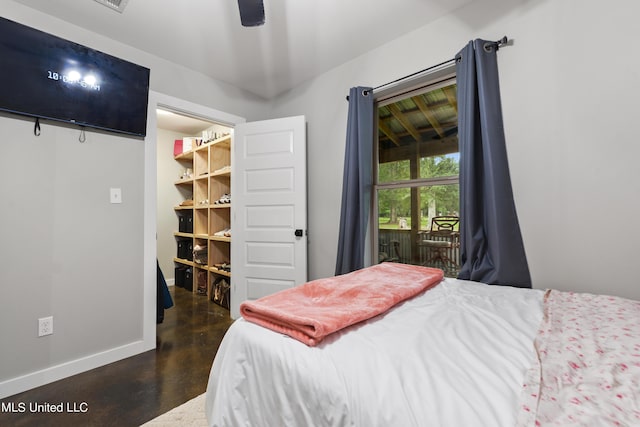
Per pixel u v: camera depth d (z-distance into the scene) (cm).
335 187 263
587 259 146
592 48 144
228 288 322
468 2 183
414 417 54
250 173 286
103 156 201
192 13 186
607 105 140
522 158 165
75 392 162
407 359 71
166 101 238
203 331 253
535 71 160
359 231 237
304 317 87
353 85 247
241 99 298
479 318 100
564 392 57
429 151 220
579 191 148
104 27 198
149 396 158
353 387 64
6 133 163
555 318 99
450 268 208
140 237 218
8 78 158
